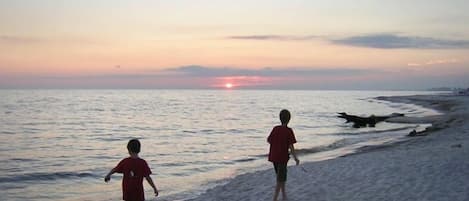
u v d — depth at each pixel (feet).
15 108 298.15
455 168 36.78
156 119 202.39
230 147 89.15
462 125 99.30
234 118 210.59
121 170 22.33
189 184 47.01
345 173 39.32
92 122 179.83
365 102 437.58
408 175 35.42
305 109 300.20
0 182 50.52
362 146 76.02
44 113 244.42
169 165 63.21
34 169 61.31
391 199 28.50
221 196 36.19
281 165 28.50
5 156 77.15
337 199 30.01
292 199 31.09
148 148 88.02
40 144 99.91
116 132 134.31
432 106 263.90
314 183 36.17
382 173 37.47
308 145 83.92
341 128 136.77
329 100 549.54
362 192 31.24
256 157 70.64
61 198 42.06
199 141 103.60
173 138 113.09
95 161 71.72
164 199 38.88
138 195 22.18
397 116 168.35
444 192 29.12
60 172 57.26
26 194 44.14
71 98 589.32
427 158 43.83
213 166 61.77
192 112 272.92
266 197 33.09
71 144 100.58
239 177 44.75
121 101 497.46
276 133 28.55
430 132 90.68
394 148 63.46
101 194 43.80
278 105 394.32
